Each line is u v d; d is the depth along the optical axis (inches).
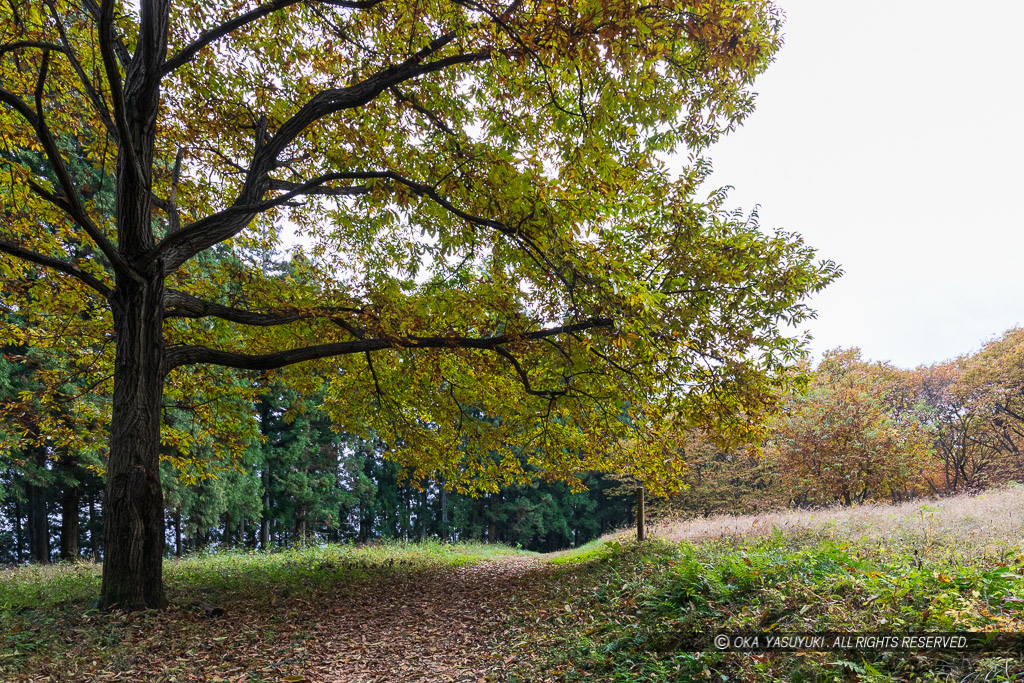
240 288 489.4
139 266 321.7
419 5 355.6
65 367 580.7
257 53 430.6
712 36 292.2
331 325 456.1
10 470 789.9
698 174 367.6
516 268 418.0
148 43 327.3
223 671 220.1
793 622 183.2
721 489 1175.0
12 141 353.1
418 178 420.8
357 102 374.9
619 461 482.0
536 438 513.0
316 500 1364.4
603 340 363.9
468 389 518.0
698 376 372.2
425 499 1914.4
